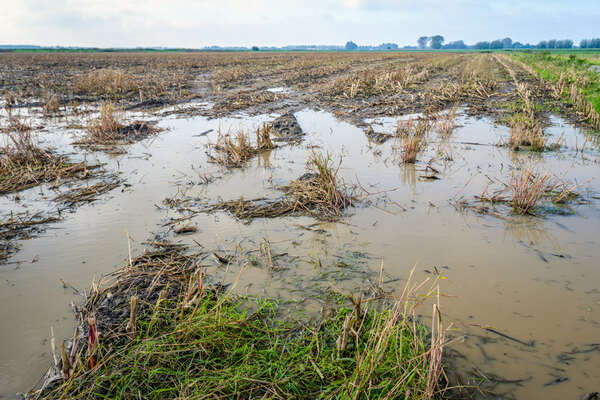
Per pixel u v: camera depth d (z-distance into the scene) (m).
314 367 2.51
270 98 14.57
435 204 5.28
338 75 24.44
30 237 4.41
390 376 2.46
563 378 2.51
